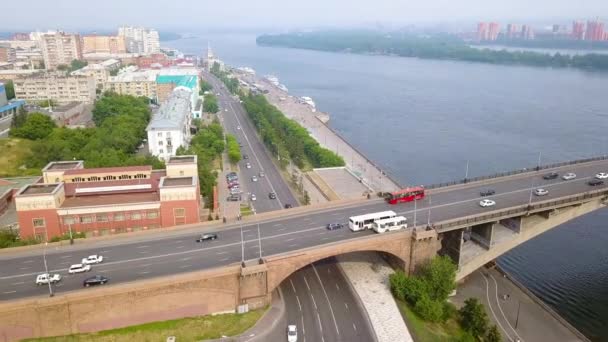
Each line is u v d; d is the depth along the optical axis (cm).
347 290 14450
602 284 17138
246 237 14700
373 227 15075
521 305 15375
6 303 11025
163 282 11975
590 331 14512
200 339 11919
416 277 14562
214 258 13362
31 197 15488
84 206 16112
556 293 16488
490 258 16325
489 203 16812
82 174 17550
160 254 13662
